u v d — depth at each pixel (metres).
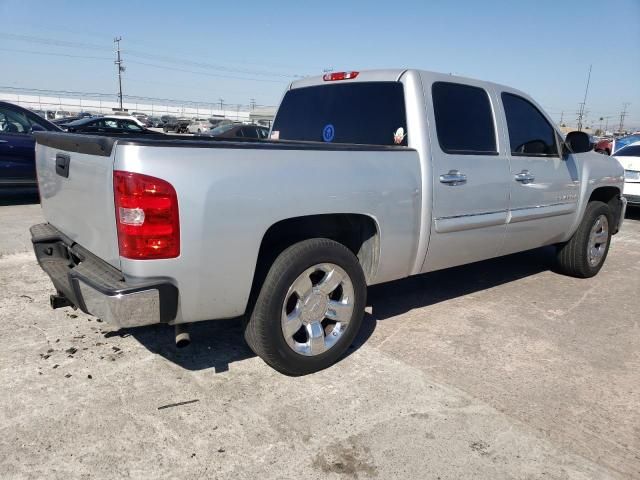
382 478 2.52
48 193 3.66
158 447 2.66
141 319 2.71
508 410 3.13
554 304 5.01
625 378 3.58
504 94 4.65
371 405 3.11
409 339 4.05
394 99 4.03
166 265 2.70
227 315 3.04
